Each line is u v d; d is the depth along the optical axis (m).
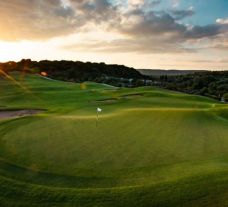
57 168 15.46
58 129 23.81
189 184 13.37
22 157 16.94
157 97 55.34
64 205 12.00
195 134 23.23
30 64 177.88
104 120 27.75
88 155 17.33
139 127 24.98
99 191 12.94
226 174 14.35
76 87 75.12
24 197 12.59
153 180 14.00
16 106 42.38
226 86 119.88
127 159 16.75
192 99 55.31
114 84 131.62
